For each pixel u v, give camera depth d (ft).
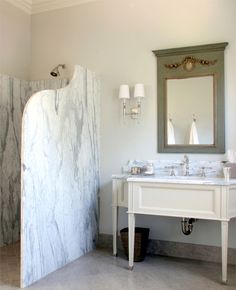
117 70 12.24
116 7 12.32
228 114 10.57
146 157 11.69
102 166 12.40
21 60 13.76
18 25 13.61
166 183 9.20
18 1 13.41
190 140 11.01
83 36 12.94
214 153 10.69
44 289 8.37
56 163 9.78
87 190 11.54
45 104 9.32
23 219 8.46
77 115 10.93
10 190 12.55
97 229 12.23
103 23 12.55
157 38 11.61
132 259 9.80
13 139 12.73
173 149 11.23
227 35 10.62
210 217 8.77
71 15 13.21
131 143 11.93
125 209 11.88
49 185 9.46
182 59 11.16
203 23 10.94
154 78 11.60
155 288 8.47
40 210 9.07
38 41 13.97
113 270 9.73
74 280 8.96
